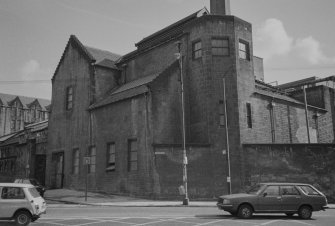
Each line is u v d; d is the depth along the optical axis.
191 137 28.55
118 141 29.70
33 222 14.10
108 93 35.50
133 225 13.23
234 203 15.86
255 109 29.97
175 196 25.61
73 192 30.77
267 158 27.09
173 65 29.39
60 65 39.91
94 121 33.00
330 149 27.92
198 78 28.72
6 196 13.59
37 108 103.75
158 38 36.06
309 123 36.91
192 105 28.98
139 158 27.41
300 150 27.53
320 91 40.38
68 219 14.94
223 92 27.48
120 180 28.73
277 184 16.58
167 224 13.51
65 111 37.50
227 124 27.41
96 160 31.80
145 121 27.44
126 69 37.06
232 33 29.03
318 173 27.41
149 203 23.31
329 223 14.26
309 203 16.19
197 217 15.84
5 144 51.53
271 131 31.38
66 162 35.75
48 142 39.19
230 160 26.69
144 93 27.80
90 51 37.81
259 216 17.00
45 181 38.41
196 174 26.05
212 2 32.97
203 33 28.88
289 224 13.84
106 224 13.48
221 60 28.48
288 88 46.44
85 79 35.59
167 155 26.16
